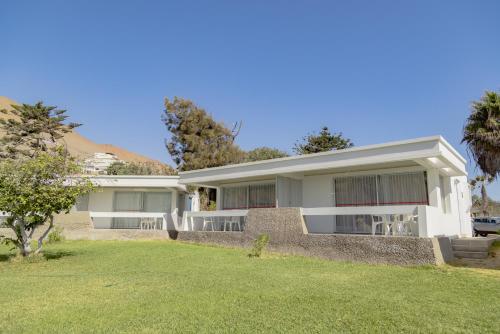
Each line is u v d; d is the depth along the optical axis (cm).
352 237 1277
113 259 1302
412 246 1143
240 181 2078
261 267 1122
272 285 847
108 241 2048
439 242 1170
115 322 575
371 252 1220
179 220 2470
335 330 537
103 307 662
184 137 3020
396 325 557
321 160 1530
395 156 1311
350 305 666
